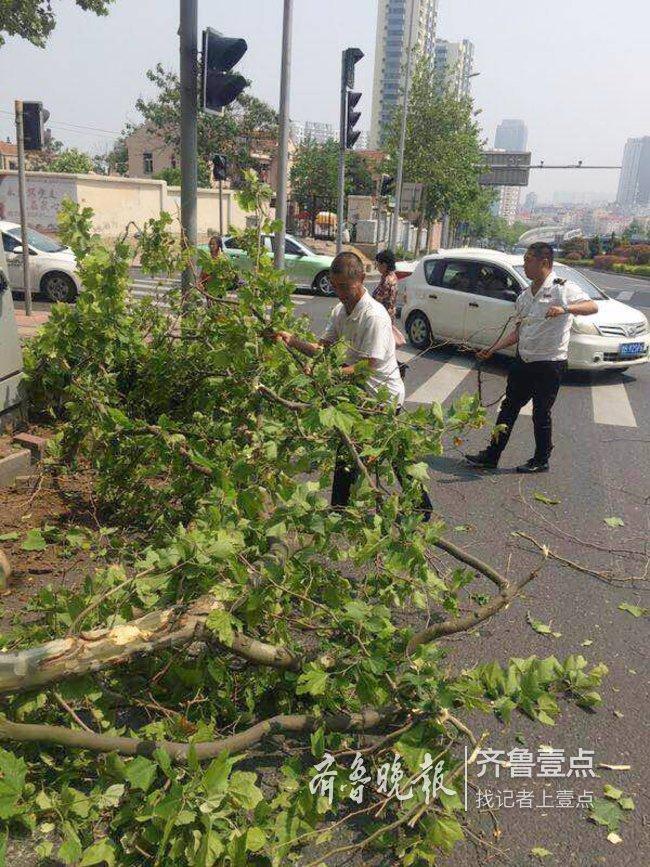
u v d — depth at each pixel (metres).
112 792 2.43
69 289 15.06
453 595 3.37
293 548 3.17
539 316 6.23
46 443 5.54
